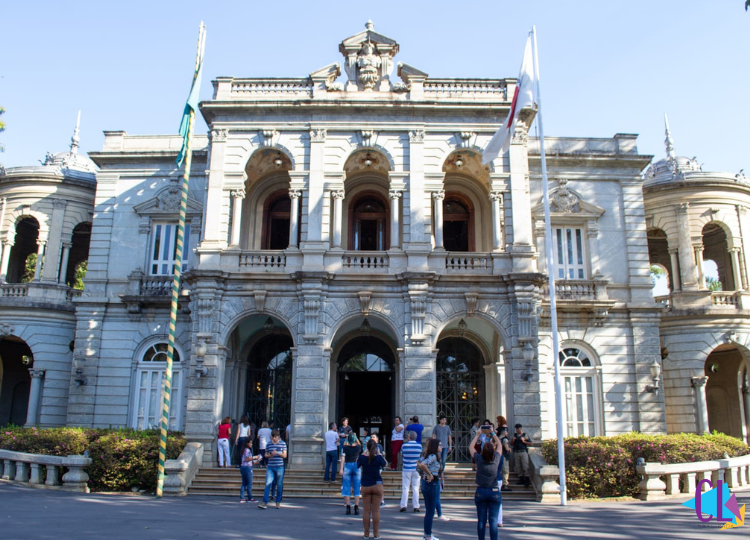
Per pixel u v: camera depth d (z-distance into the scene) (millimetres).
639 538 12648
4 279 31094
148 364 28953
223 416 26000
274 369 28922
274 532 13102
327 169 26281
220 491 21328
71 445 21234
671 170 32625
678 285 31453
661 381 28297
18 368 35844
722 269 35688
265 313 24922
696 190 31531
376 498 12797
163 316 29281
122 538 11766
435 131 26672
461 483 22062
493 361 28172
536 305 24859
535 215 30094
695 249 31219
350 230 30062
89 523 13609
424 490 12508
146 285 29500
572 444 21328
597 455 20531
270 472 17531
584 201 30312
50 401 29812
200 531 12930
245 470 19094
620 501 19672
